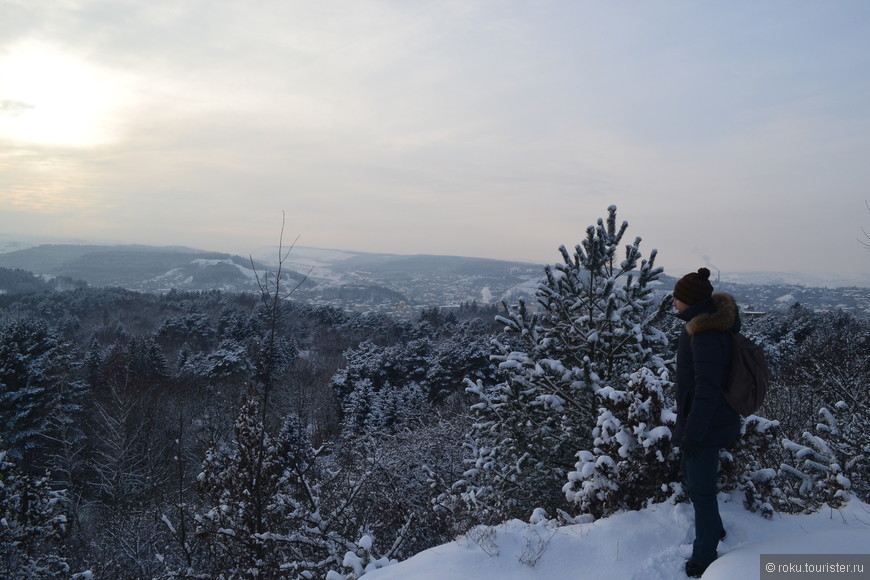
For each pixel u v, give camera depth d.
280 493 9.23
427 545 7.85
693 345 3.36
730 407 3.33
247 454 9.16
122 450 24.34
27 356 32.25
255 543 8.67
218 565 9.80
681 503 4.03
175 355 65.62
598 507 4.47
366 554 4.84
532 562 3.60
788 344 35.81
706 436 3.33
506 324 7.42
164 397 36.44
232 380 44.12
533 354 7.30
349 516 9.20
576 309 7.50
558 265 7.40
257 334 69.56
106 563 16.12
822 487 4.50
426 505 7.85
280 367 48.12
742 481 4.09
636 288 6.96
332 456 18.00
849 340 20.77
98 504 24.28
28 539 12.41
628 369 7.09
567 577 3.47
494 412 7.82
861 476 6.21
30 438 30.66
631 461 4.32
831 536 3.15
